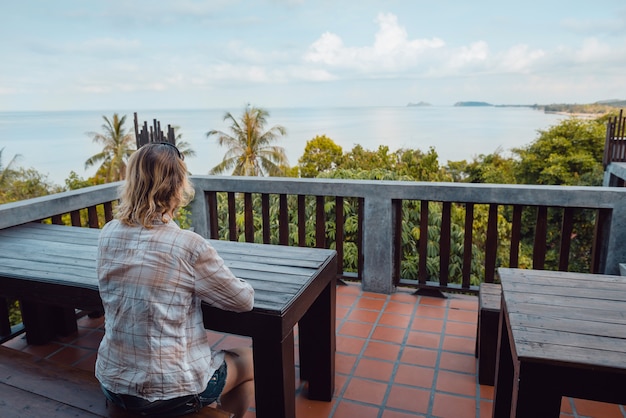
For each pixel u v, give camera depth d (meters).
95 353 2.80
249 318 1.65
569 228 3.23
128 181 1.40
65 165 99.00
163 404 1.37
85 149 121.00
